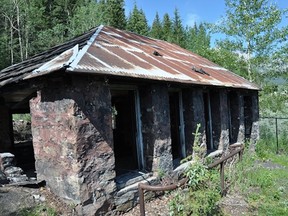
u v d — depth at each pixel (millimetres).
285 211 5418
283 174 8188
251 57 16938
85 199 4734
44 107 5246
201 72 8742
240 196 6363
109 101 5199
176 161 7609
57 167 5086
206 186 4766
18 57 30234
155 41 11062
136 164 6559
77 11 36375
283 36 15883
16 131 12062
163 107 6473
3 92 6133
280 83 17281
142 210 4160
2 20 31109
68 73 4543
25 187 5383
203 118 8273
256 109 12719
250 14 16484
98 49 6000
